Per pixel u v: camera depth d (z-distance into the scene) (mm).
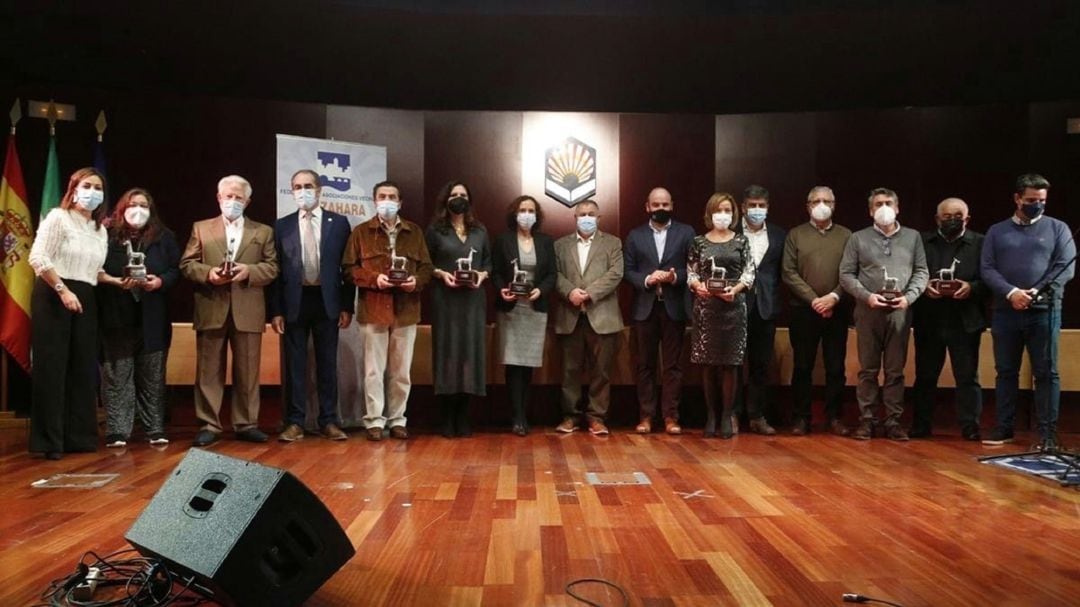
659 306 5102
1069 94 5812
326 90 5938
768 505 3041
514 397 5109
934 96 5957
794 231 5125
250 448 4434
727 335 4809
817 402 5812
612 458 4121
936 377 4934
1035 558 2359
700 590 2086
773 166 6199
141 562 2279
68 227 4145
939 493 3254
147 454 4234
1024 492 3271
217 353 4629
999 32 5090
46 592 2066
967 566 2285
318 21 5035
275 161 6016
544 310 5078
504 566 2293
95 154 5480
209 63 5492
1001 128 5945
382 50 5410
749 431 5176
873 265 4832
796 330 5059
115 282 4371
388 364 4926
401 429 4863
